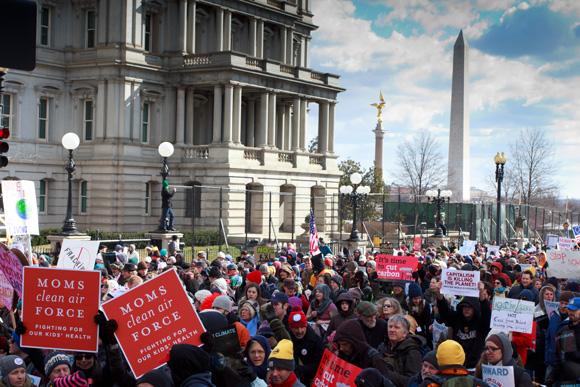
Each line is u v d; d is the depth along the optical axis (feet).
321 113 233.76
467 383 28.91
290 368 29.73
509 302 41.39
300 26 251.39
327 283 51.93
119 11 188.96
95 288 29.99
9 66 21.88
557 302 47.32
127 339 29.58
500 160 143.33
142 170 192.75
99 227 188.75
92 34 193.06
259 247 91.56
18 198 49.06
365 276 63.62
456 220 202.90
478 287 41.06
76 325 30.01
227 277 65.00
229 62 192.95
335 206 233.76
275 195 209.67
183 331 29.96
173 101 201.67
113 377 29.40
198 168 195.72
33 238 160.56
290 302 47.57
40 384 33.94
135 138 191.93
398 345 36.22
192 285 59.47
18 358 29.94
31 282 30.17
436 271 62.80
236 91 197.77
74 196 192.75
